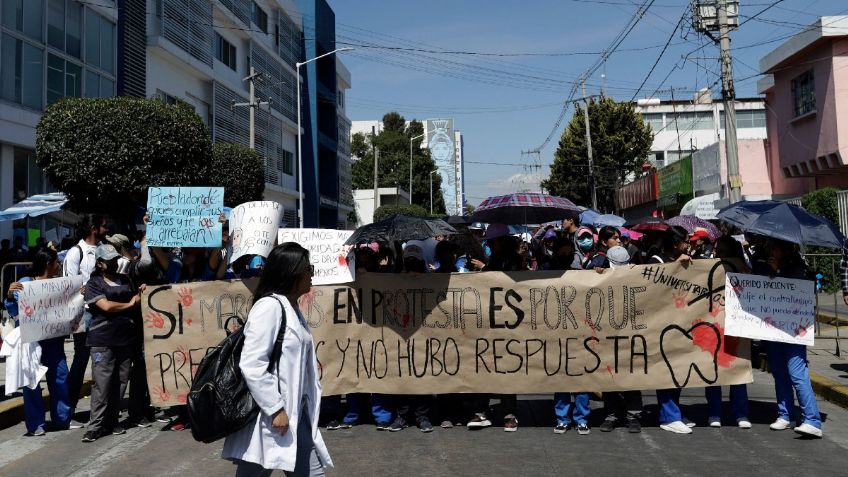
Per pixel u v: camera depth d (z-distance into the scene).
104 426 6.94
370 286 7.17
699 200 23.91
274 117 38.50
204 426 3.55
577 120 49.25
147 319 7.17
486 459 6.06
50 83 18.38
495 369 7.02
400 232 6.63
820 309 16.27
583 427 6.89
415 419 7.42
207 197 7.23
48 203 16.27
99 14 20.72
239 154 24.39
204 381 3.62
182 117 14.36
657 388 6.86
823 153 24.16
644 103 63.12
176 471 5.84
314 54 46.25
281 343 3.67
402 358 7.10
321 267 7.12
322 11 48.47
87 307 6.90
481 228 14.52
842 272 7.35
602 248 10.97
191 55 27.27
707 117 62.84
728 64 16.89
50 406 7.55
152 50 24.45
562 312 6.98
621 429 7.06
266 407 3.54
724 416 7.52
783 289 6.63
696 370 6.86
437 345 7.09
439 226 6.87
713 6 17.39
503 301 7.04
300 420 3.83
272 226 7.10
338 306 7.18
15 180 17.48
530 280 7.03
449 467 5.84
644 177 42.12
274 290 3.82
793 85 26.20
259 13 37.47
